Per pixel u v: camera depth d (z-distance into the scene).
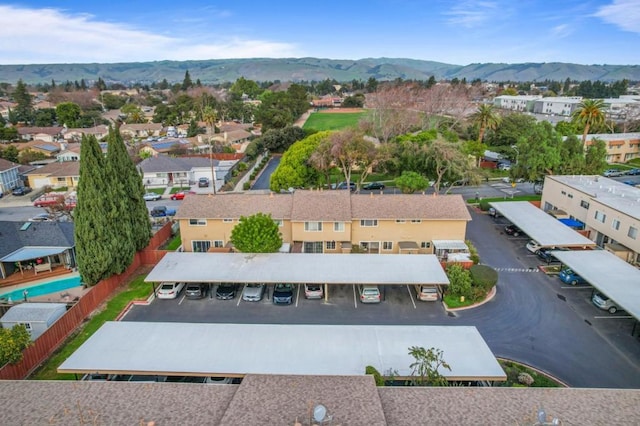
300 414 16.73
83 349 23.86
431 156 56.16
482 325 30.98
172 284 35.62
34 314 29.33
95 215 33.12
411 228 42.28
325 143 59.06
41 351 26.97
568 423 16.94
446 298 34.59
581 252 39.19
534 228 45.00
